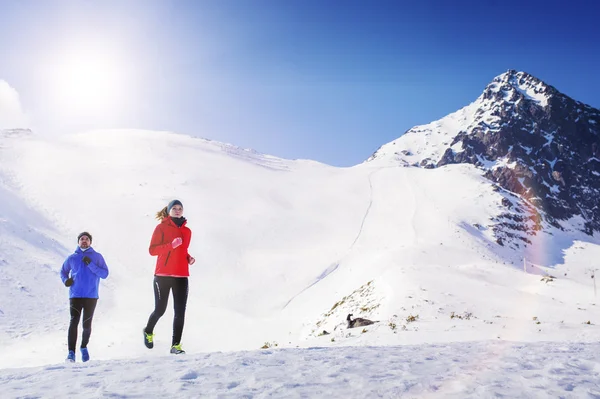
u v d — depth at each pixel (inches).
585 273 4495.6
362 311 1656.0
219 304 2506.2
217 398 152.0
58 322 1565.0
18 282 1835.6
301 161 6747.1
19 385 180.5
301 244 3580.2
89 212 3435.0
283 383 173.5
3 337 1327.5
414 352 268.5
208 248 3253.0
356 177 5629.9
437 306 1365.7
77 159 4537.4
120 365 228.8
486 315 1272.1
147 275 2699.3
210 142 6550.2
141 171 4566.9
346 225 4040.4
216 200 4232.3
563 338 732.0
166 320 1963.6
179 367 216.5
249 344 1694.1
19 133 5093.5
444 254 3139.8
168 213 310.7
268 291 2755.9
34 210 3235.7
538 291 2133.4
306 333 1813.5
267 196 4613.7
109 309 2012.8
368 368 207.0
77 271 346.6
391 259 2967.5
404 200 4768.7
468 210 4872.0
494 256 3843.5
